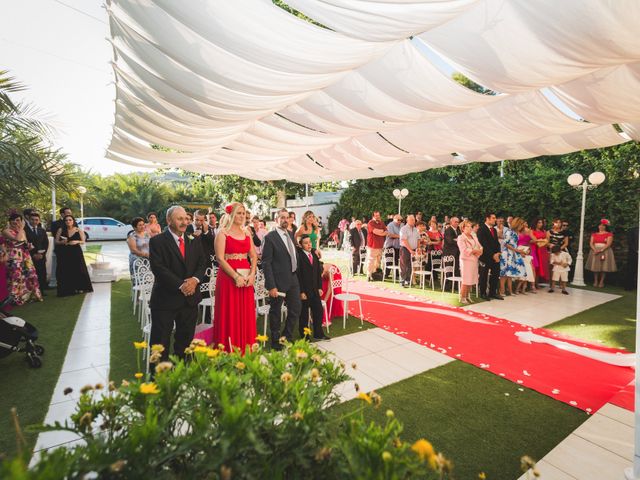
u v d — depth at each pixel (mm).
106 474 1004
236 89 3627
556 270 7914
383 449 1110
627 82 4098
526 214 10867
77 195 6180
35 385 3311
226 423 1108
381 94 4582
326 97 5070
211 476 1141
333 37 2844
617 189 9195
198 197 26328
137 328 5016
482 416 2951
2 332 3529
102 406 1284
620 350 4531
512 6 2742
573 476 2268
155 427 1099
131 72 3967
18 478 812
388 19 2576
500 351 4402
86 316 5602
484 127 6336
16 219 6129
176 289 3156
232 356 1621
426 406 3086
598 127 6652
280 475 1086
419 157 9883
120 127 6727
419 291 8094
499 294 7602
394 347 4512
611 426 2842
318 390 1436
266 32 2678
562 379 3658
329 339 4738
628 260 8320
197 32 2645
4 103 4965
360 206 17844
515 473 2281
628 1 2320
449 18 2719
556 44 2990
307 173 13305
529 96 5188
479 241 7250
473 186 12336
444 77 3922
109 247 17875
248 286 3664
